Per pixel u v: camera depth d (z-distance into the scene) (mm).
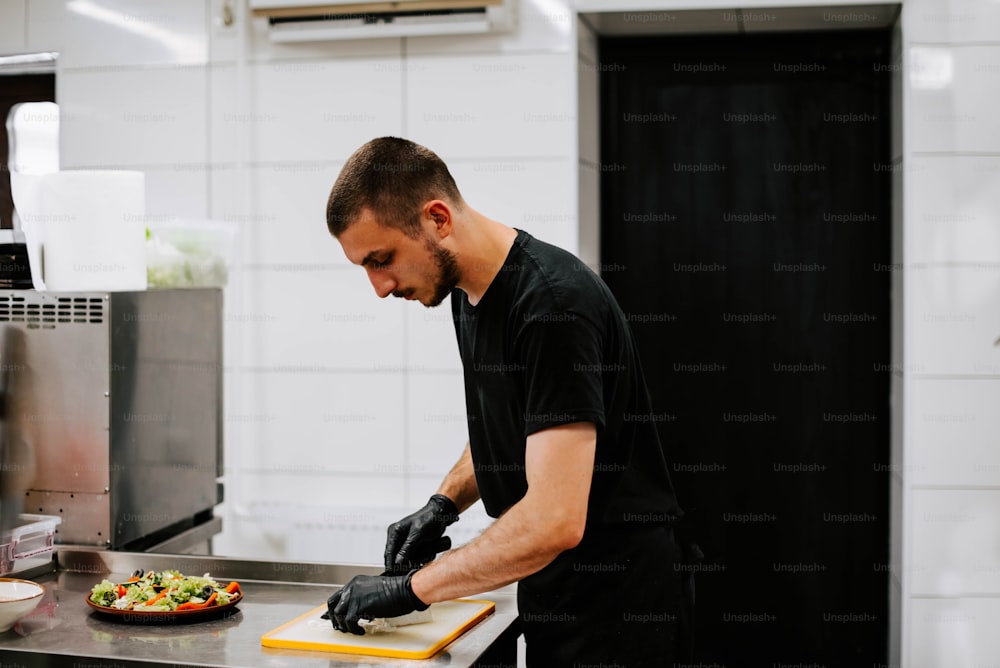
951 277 2555
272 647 1621
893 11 2621
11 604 1676
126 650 1606
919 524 2584
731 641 2973
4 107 2879
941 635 2584
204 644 1638
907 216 2564
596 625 1700
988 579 2561
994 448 2549
